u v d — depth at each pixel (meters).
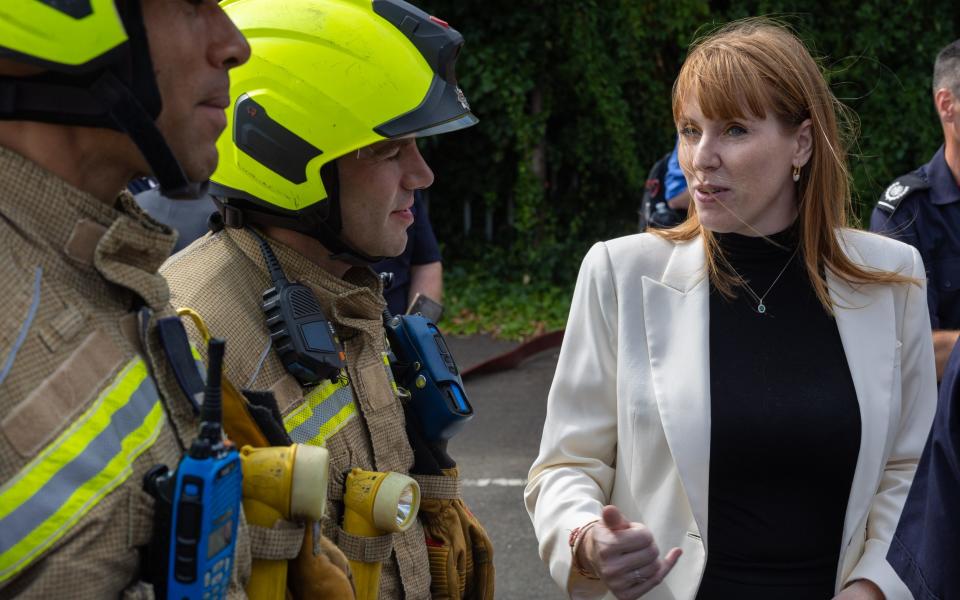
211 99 1.18
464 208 10.15
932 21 10.67
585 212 10.47
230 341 1.43
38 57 1.01
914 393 1.99
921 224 3.09
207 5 1.16
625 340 1.95
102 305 1.10
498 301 9.25
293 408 1.46
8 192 1.03
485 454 5.47
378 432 1.58
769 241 1.93
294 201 1.53
